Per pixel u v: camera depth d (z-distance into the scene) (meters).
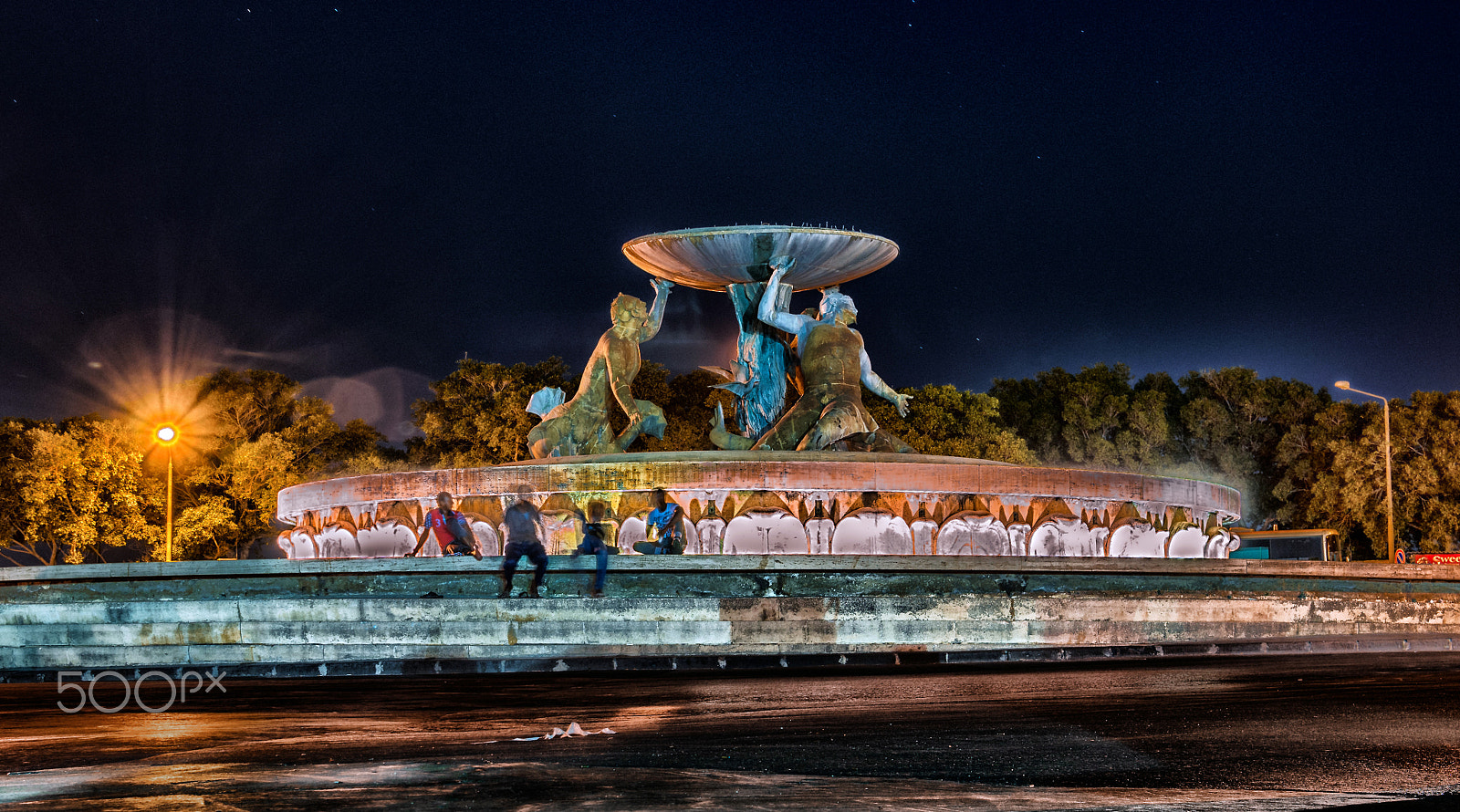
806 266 20.41
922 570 12.32
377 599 12.09
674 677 10.64
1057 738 6.49
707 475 16.00
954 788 5.13
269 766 5.96
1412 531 47.50
